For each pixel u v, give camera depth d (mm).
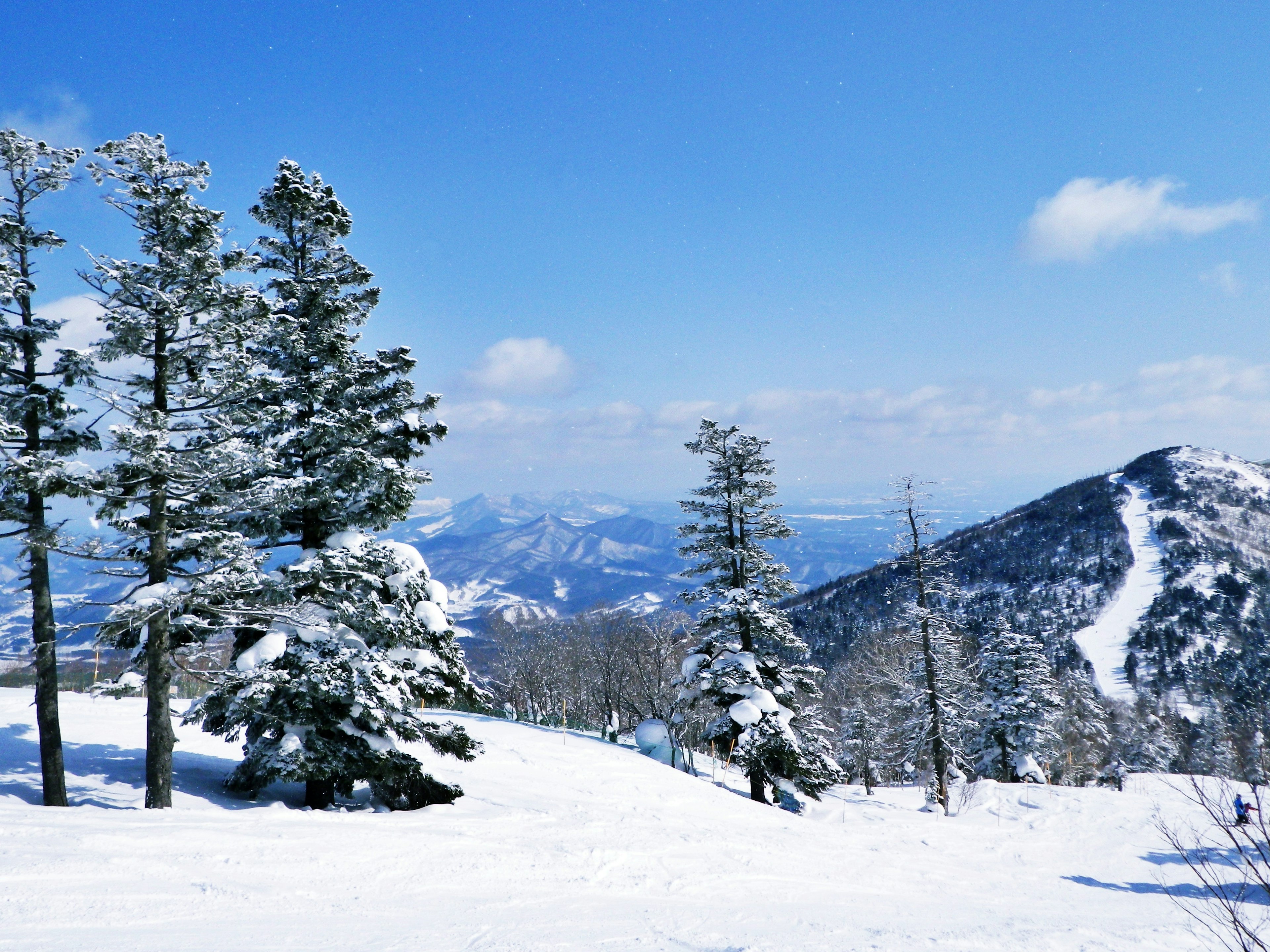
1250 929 8078
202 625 14383
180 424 14477
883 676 46312
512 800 18828
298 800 16812
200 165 14906
